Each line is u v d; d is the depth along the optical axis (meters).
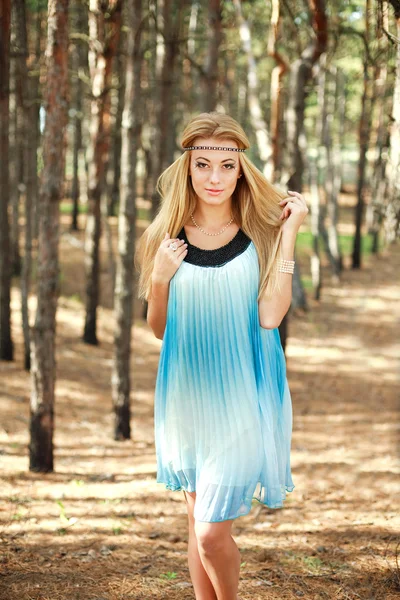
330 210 20.33
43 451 5.98
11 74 10.32
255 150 17.47
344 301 17.95
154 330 2.66
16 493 5.17
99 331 13.14
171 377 2.46
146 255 2.59
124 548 3.91
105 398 9.80
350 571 3.39
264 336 2.50
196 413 2.41
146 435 8.20
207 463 2.38
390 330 15.55
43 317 5.82
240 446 2.36
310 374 12.09
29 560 3.62
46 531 4.18
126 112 7.64
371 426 8.67
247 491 2.36
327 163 20.36
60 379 10.30
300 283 16.67
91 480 5.87
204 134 2.36
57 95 5.55
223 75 19.03
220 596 2.44
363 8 7.18
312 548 3.83
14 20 9.08
